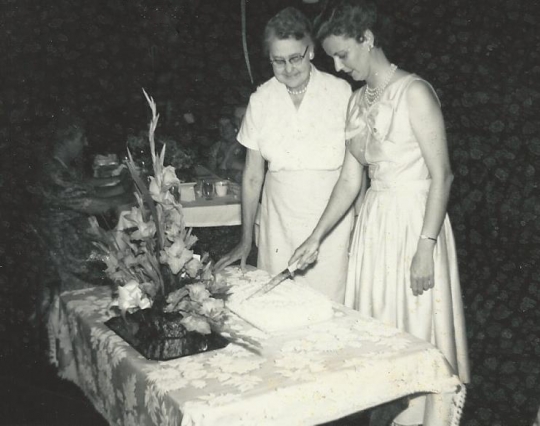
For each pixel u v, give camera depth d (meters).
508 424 2.98
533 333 3.90
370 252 2.44
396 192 2.36
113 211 3.45
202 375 1.57
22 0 5.92
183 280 1.78
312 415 1.52
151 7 6.74
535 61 4.67
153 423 1.56
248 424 1.44
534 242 4.62
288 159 2.81
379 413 2.16
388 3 4.87
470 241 4.72
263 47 2.66
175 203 1.81
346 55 2.25
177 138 6.05
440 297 2.34
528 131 4.70
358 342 1.77
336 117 2.80
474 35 4.82
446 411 1.76
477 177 4.78
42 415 2.93
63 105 5.82
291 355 1.69
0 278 3.92
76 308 2.15
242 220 2.95
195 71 6.83
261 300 2.02
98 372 1.93
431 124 2.22
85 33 6.25
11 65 5.73
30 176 4.20
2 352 3.56
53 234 3.37
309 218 2.86
